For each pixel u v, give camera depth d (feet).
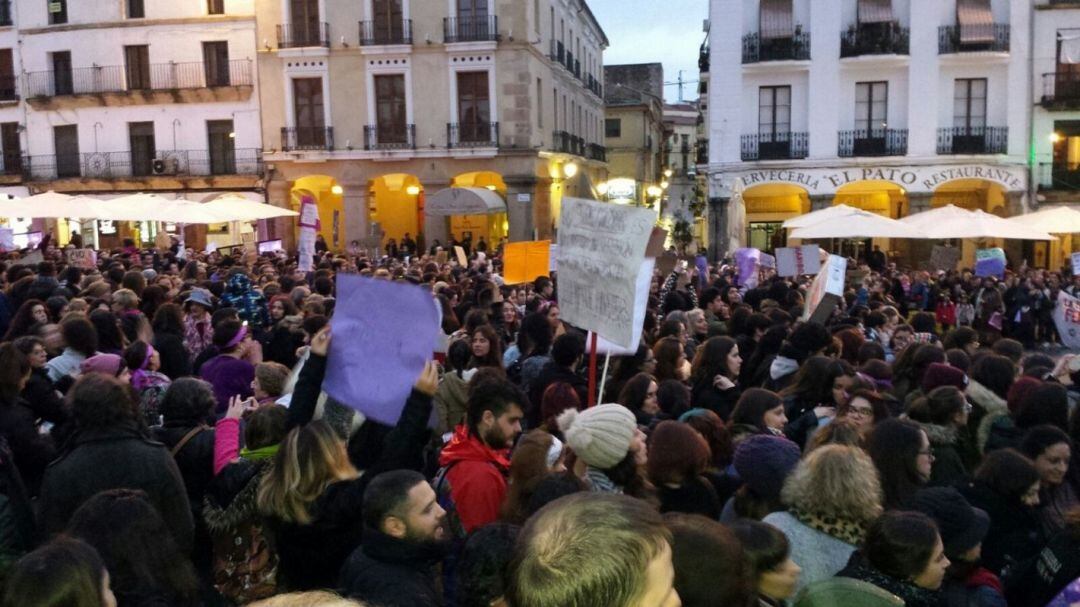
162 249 91.71
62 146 126.21
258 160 118.52
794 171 104.63
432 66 112.68
